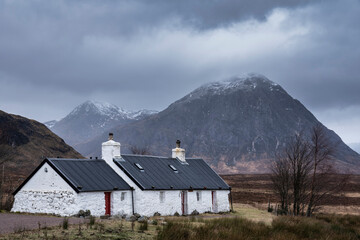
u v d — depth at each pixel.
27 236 23.81
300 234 32.09
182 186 48.75
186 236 26.62
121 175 45.25
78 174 41.59
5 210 43.81
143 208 44.06
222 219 35.41
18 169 109.56
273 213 55.06
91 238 24.31
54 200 40.41
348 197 90.31
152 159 50.75
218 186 53.66
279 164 60.31
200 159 57.47
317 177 57.66
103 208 41.72
